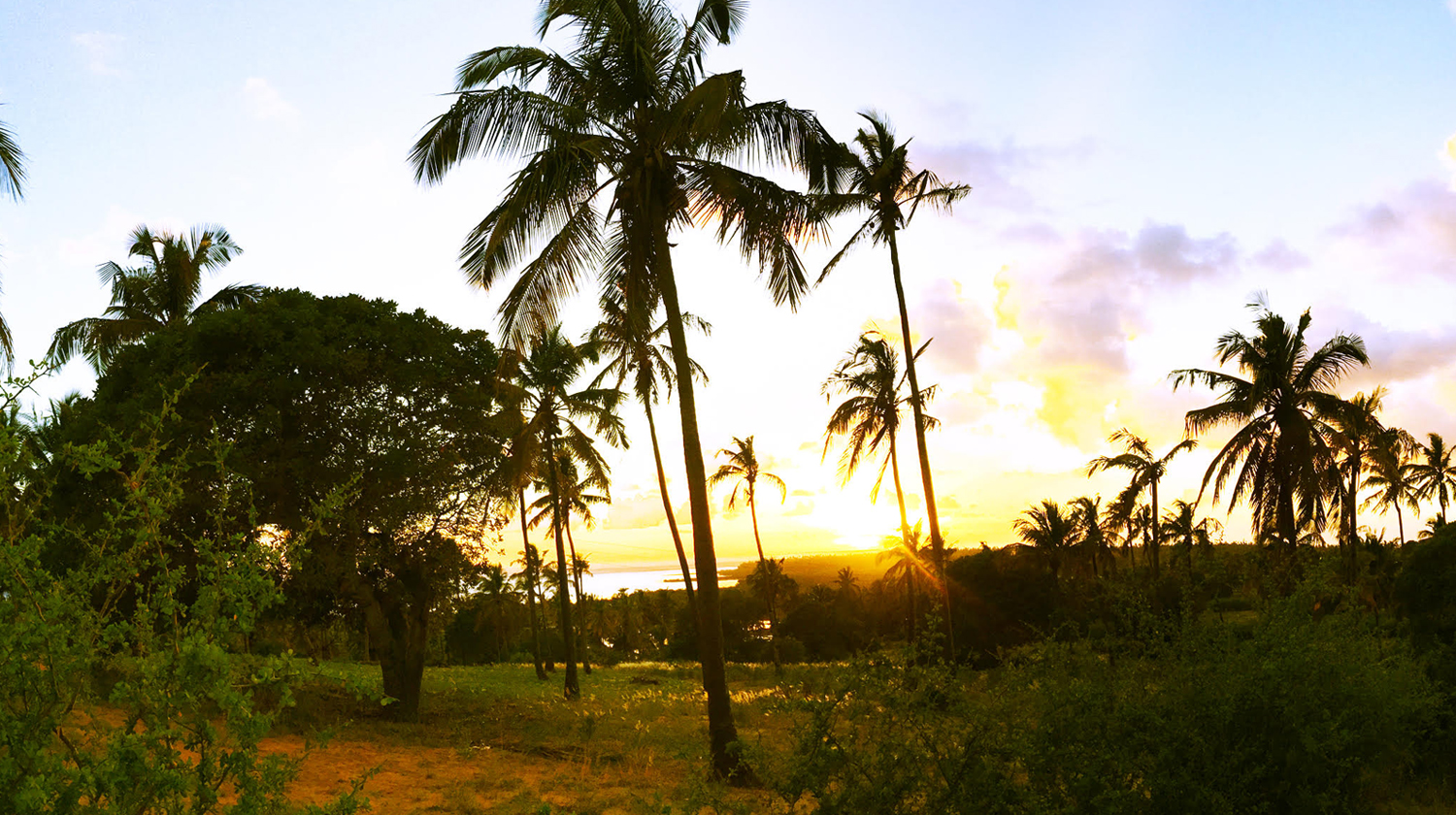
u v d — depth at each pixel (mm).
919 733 4797
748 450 40344
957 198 19297
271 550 3172
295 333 15969
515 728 16438
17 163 14547
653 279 13453
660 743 14430
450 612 19328
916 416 19156
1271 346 22094
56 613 2775
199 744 2922
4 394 2965
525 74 12594
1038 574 36469
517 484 21016
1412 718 7961
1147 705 5895
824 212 14203
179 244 23469
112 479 13922
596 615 79750
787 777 4602
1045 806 5023
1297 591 7020
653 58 12227
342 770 11023
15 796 2547
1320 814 6129
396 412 16906
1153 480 37094
